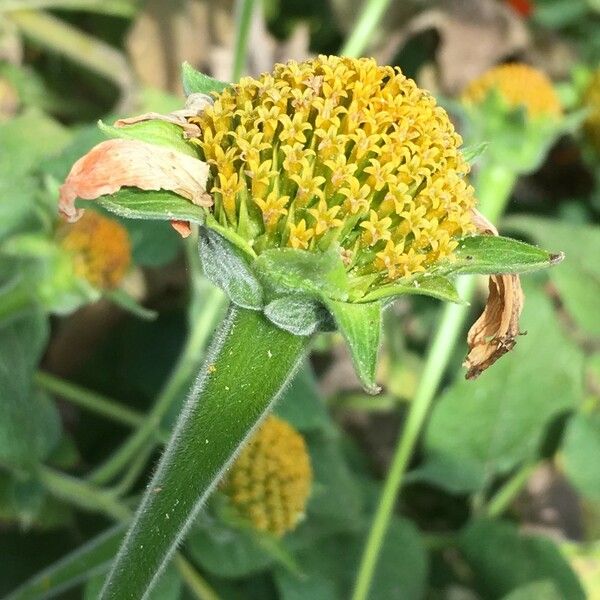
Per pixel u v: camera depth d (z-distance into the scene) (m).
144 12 0.29
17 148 0.22
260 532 0.19
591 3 0.32
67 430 0.26
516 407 0.26
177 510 0.13
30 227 0.21
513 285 0.15
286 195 0.13
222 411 0.13
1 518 0.22
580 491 0.25
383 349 0.28
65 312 0.20
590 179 0.31
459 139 0.14
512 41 0.30
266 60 0.29
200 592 0.21
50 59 0.28
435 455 0.25
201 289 0.23
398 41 0.30
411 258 0.13
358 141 0.13
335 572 0.23
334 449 0.23
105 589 0.13
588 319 0.27
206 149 0.13
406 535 0.24
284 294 0.13
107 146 0.13
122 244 0.20
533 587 0.22
